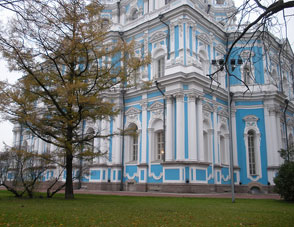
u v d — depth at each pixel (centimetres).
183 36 2544
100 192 2433
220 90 2761
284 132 3012
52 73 1593
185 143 2319
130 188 2669
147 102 2678
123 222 847
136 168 2653
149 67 2766
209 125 2619
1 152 1770
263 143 2803
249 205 1373
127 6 3428
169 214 1020
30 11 903
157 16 2734
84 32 1502
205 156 2589
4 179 1738
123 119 2866
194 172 2255
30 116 1495
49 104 1638
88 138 1747
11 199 1530
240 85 2952
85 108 1588
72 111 1549
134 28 2955
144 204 1364
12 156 1719
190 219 917
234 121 2906
